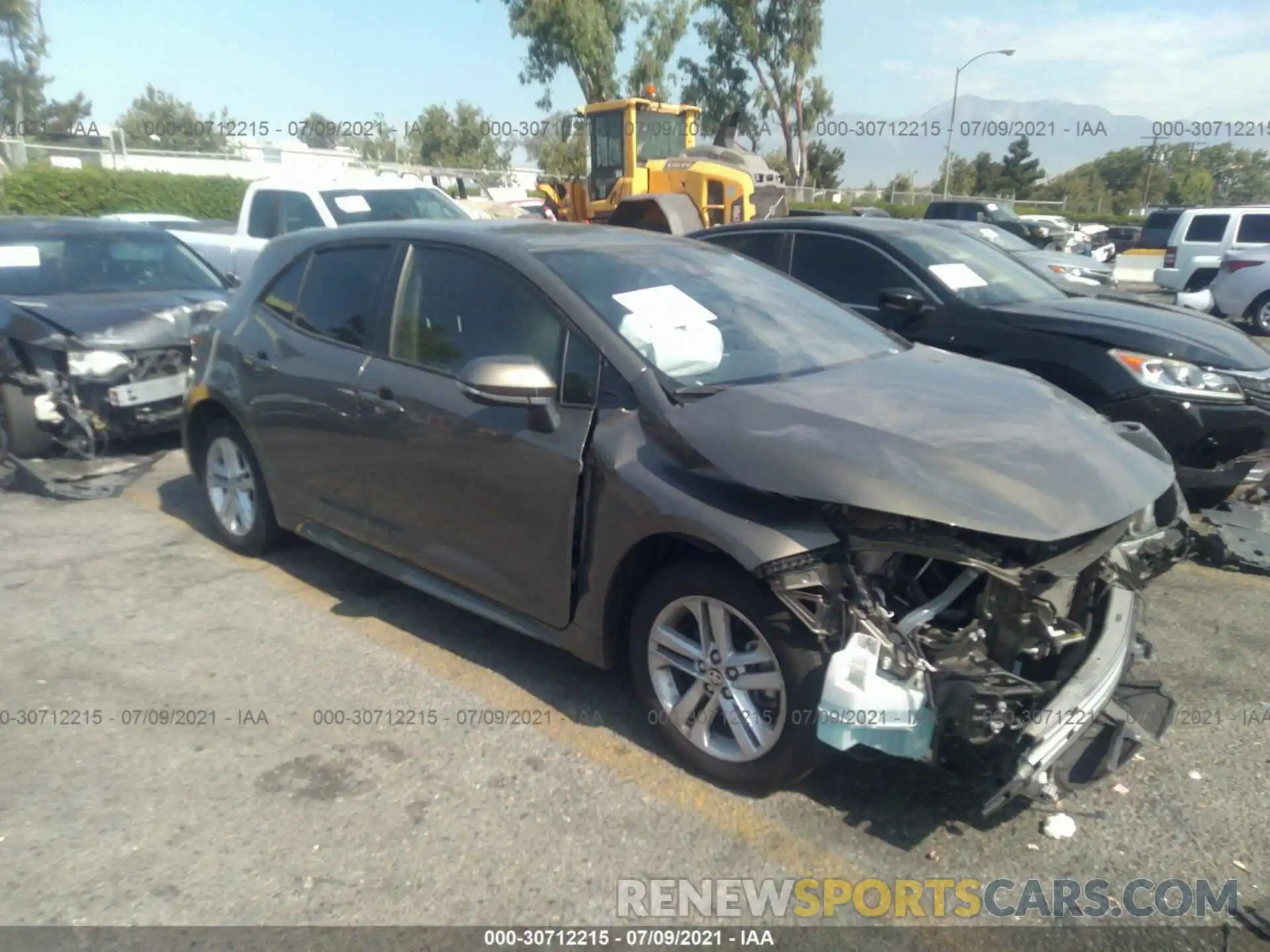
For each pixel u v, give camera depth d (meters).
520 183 25.48
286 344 4.85
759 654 3.23
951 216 25.39
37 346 6.59
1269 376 5.47
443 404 4.02
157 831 3.18
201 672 4.20
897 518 3.02
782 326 4.20
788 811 3.28
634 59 40.22
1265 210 17.31
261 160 28.91
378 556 4.56
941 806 3.30
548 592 3.76
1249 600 4.85
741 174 14.98
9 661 4.29
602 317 3.74
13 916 2.81
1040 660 3.21
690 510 3.21
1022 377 4.07
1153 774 3.47
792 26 39.44
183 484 6.83
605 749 3.63
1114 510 3.05
